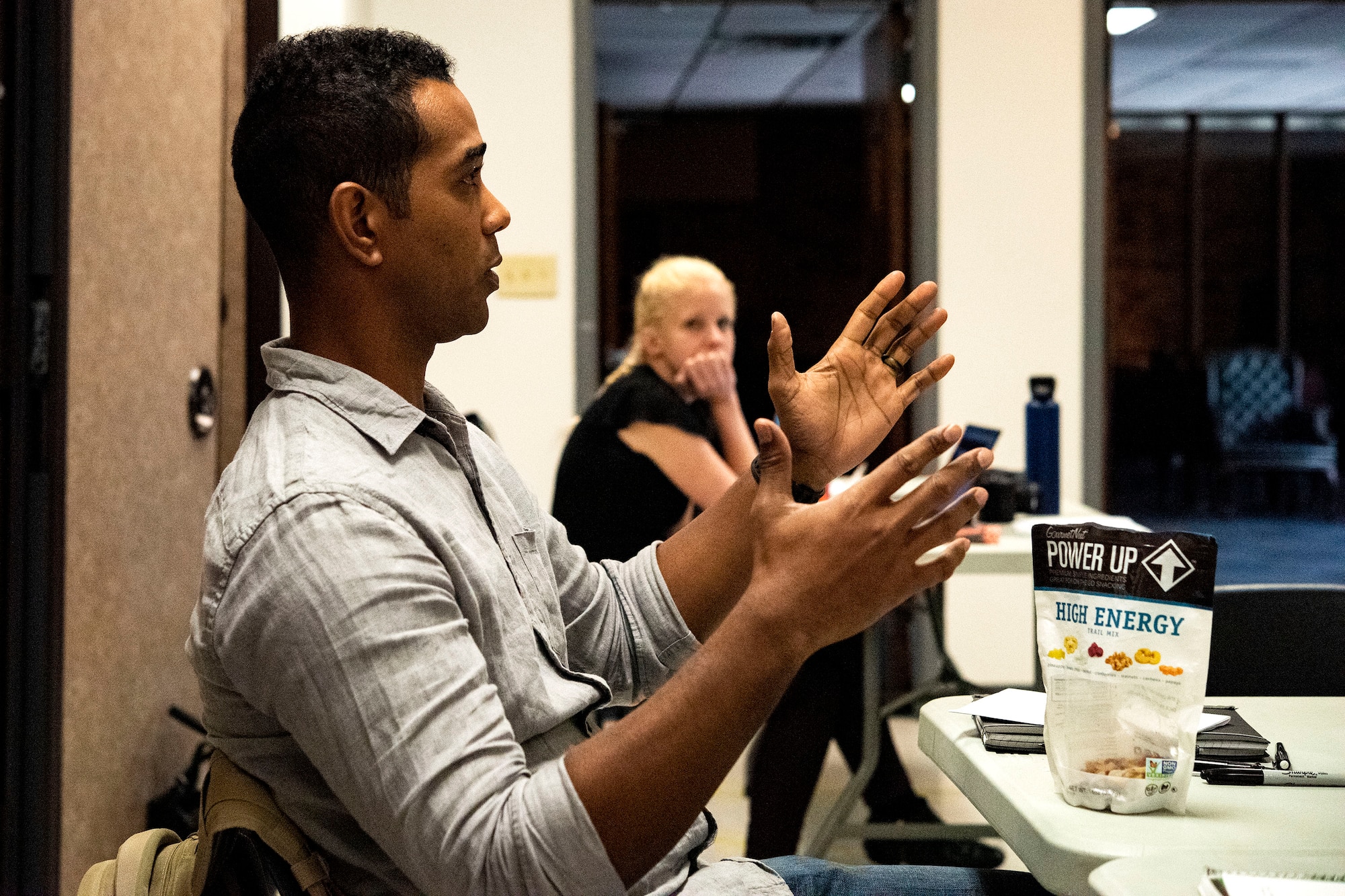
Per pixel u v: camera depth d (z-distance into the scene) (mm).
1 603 1899
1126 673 924
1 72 1861
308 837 889
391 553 828
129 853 949
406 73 949
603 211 4914
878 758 2500
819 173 10102
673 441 2420
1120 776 913
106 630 2189
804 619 793
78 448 2053
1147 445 9891
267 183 949
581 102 4137
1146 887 771
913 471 798
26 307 1893
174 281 2566
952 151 4156
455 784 777
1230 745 1045
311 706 804
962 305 4172
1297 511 8898
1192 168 10344
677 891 991
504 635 933
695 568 1168
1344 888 747
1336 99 9633
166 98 2506
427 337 985
